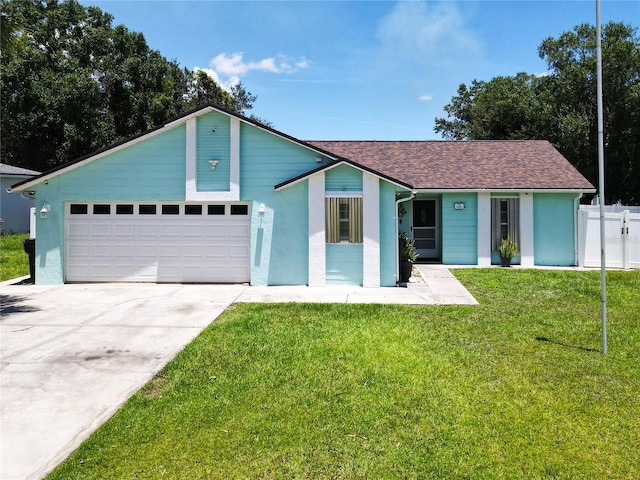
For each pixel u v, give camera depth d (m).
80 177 11.58
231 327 7.34
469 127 37.72
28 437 3.93
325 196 11.22
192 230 11.74
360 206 11.20
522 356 5.99
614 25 29.67
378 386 5.00
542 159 16.50
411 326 7.42
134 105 31.16
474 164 16.31
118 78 30.08
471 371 5.45
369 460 3.61
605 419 4.29
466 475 3.43
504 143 18.14
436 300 9.54
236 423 4.19
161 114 31.61
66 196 11.59
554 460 3.63
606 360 5.83
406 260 11.80
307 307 8.80
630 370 5.49
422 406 4.54
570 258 14.84
